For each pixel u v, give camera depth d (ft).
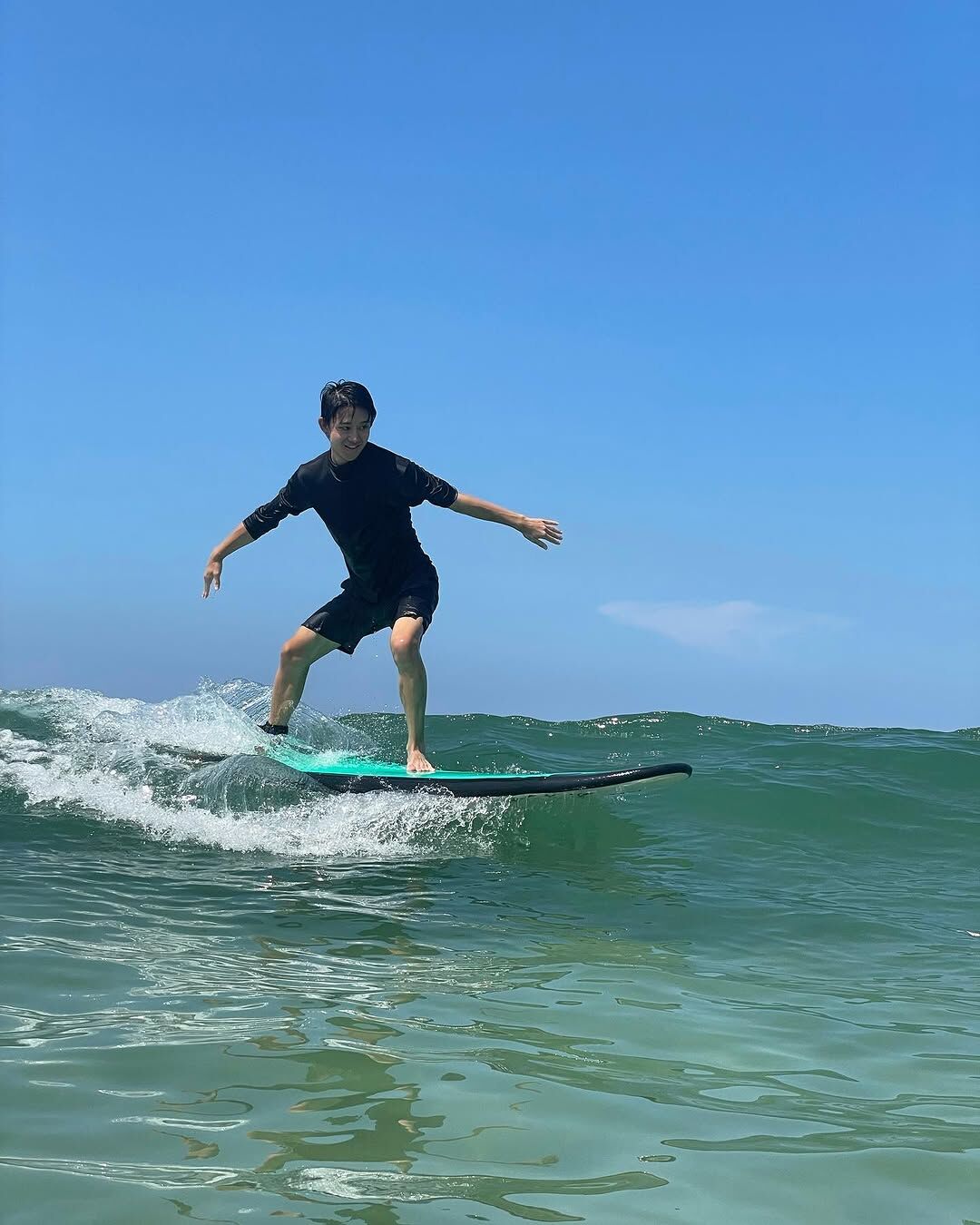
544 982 10.62
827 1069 8.48
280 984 10.04
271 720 22.70
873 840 18.58
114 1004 9.19
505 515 20.71
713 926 13.25
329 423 20.08
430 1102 7.39
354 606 21.93
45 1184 6.02
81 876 14.25
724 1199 6.19
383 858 16.52
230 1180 6.16
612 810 20.04
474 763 24.77
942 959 12.06
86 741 23.22
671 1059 8.56
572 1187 6.25
